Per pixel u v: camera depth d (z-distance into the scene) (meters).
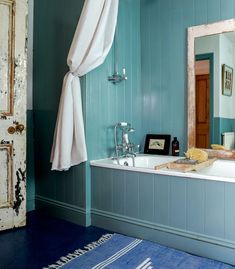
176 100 2.72
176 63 2.70
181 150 2.70
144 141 2.95
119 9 2.64
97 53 2.20
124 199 2.17
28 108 2.72
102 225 2.29
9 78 2.17
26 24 2.24
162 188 1.98
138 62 2.90
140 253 1.85
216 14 2.46
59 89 2.51
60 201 2.53
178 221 1.92
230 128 2.43
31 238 2.08
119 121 2.66
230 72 2.40
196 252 1.84
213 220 1.77
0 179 2.16
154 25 2.82
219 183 1.74
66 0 2.43
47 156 2.63
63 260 1.75
